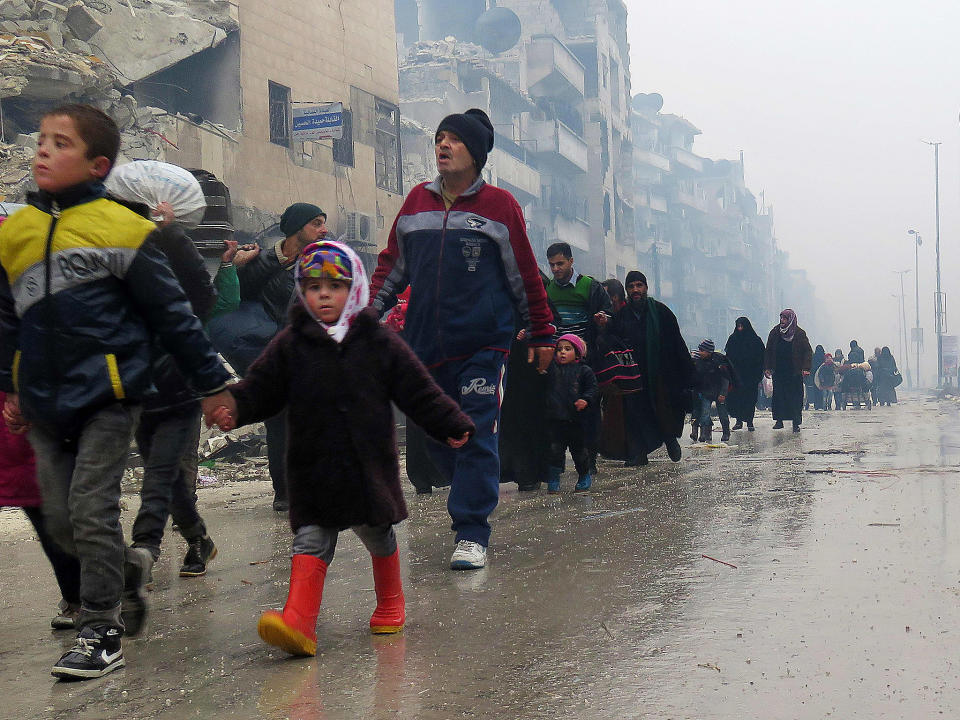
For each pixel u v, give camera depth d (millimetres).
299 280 3426
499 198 5070
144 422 4324
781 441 13594
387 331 3494
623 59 62500
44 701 3008
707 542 5270
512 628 3635
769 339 16516
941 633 3416
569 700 2814
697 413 13852
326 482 3381
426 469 8062
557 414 7930
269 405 3436
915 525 5633
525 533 5840
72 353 3199
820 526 5688
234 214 20797
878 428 16844
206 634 3758
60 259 3203
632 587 4242
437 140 5051
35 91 15148
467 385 4984
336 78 25141
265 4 22406
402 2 47031
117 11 18531
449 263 5020
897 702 2742
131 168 4578
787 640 3375
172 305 3309
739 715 2664
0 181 13570
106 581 3277
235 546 5844
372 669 3186
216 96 21438
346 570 4879
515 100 44656
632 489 7961
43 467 3322
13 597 4668
